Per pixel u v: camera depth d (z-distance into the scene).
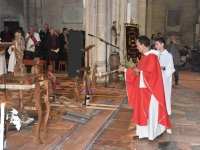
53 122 5.21
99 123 5.62
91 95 7.34
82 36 10.39
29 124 4.96
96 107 6.71
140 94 4.95
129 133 5.38
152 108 4.91
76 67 10.45
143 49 5.04
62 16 18.03
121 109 7.11
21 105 4.93
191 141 5.04
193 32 20.88
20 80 4.30
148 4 21.42
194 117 6.67
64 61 12.36
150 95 4.92
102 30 10.04
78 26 17.98
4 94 4.34
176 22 21.31
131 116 6.50
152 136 4.93
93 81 8.59
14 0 17.45
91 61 10.46
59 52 12.97
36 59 5.41
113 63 10.15
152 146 4.77
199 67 16.14
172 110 7.34
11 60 8.83
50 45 11.58
